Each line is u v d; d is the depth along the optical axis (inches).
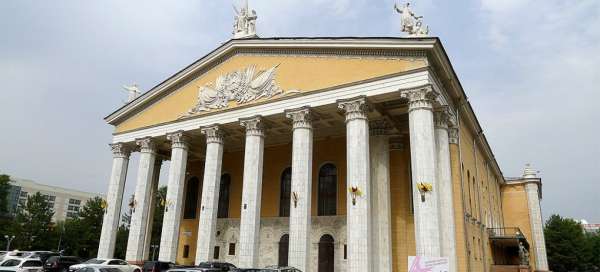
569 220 2933.1
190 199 1585.9
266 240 1312.7
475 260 1119.0
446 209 943.7
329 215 1219.9
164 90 1353.3
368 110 973.8
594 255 2987.2
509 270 1327.5
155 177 1508.4
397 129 1149.7
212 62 1263.5
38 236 2620.6
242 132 1256.8
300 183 977.5
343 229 1171.3
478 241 1226.6
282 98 1072.8
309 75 1055.6
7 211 2699.3
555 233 2802.7
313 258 1194.0
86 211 2859.3
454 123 1095.6
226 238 1402.6
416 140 864.3
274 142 1407.5
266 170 1405.0
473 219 1180.5
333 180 1262.3
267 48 1152.2
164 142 1378.0
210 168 1151.0
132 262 1198.3
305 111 1018.7
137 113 1417.3
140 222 1252.5
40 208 2706.7
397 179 1112.2
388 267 1007.0
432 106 901.8
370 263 869.2
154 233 2763.3
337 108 1019.3
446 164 972.6
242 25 1254.3
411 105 893.2
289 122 1147.9
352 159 923.4
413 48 917.2
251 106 1125.1
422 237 808.9
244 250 1009.5
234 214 1422.2
